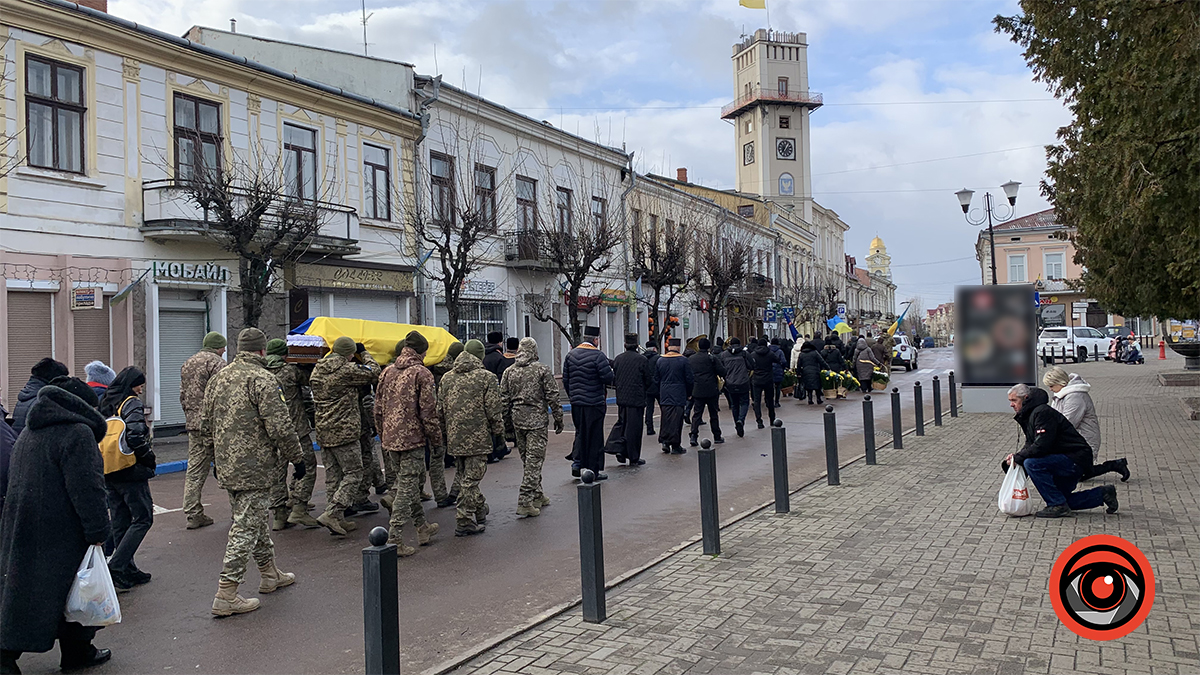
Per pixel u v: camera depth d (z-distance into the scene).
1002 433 14.13
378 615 3.91
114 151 15.43
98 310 15.22
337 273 19.41
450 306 19.62
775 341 21.08
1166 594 5.41
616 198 30.67
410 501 7.34
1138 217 10.27
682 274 30.19
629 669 4.49
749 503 9.19
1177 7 9.36
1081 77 11.50
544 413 9.01
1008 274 63.38
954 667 4.36
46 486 4.57
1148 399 19.55
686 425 17.36
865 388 25.20
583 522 5.31
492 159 24.73
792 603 5.51
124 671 4.80
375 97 21.92
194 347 17.05
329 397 8.01
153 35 15.90
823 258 67.81
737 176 70.56
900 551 6.72
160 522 8.81
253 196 15.48
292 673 4.73
